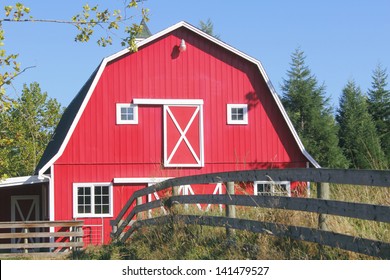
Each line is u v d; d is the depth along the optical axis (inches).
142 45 993.5
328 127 2140.7
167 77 1000.9
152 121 994.1
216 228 460.4
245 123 1019.3
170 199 541.6
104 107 977.5
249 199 414.9
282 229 373.4
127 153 981.2
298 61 2351.1
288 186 459.8
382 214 297.4
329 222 350.0
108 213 966.4
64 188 958.4
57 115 1854.1
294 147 1031.0
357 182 315.3
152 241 498.6
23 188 1190.3
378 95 2293.3
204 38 1016.2
